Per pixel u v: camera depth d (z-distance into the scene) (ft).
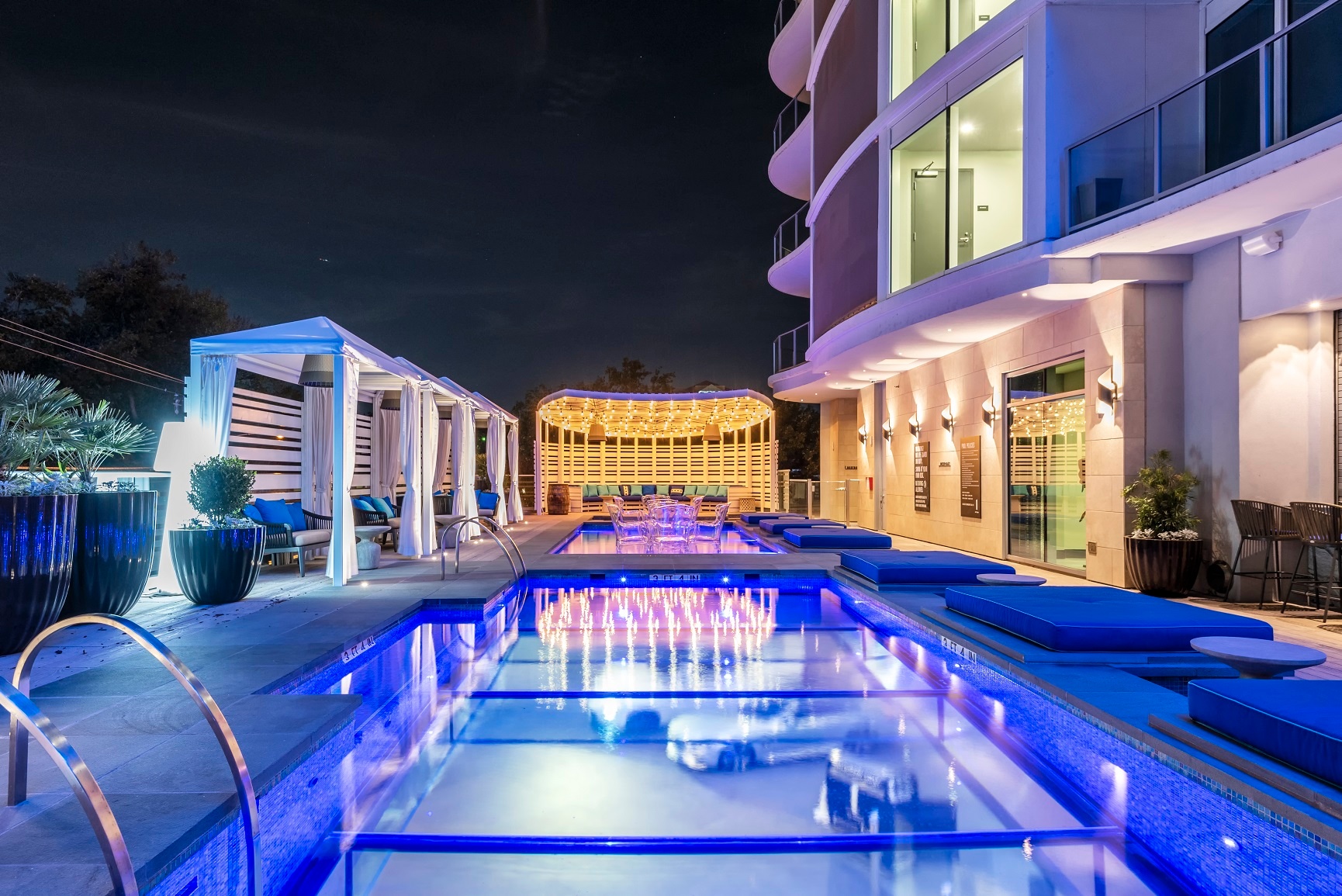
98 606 20.29
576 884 9.14
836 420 69.82
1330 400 24.89
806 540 39.75
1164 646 15.46
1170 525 26.53
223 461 24.68
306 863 9.77
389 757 13.29
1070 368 32.37
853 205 42.60
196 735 10.89
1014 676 15.26
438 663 19.89
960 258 33.55
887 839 10.26
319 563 36.55
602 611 27.91
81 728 11.26
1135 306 28.30
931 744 13.99
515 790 11.88
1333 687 10.11
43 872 6.89
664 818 10.90
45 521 17.01
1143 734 10.76
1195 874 9.42
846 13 44.06
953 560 27.96
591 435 90.63
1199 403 27.37
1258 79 25.39
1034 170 28.78
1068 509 32.63
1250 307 25.26
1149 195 27.78
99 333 81.82
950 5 35.94
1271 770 8.64
